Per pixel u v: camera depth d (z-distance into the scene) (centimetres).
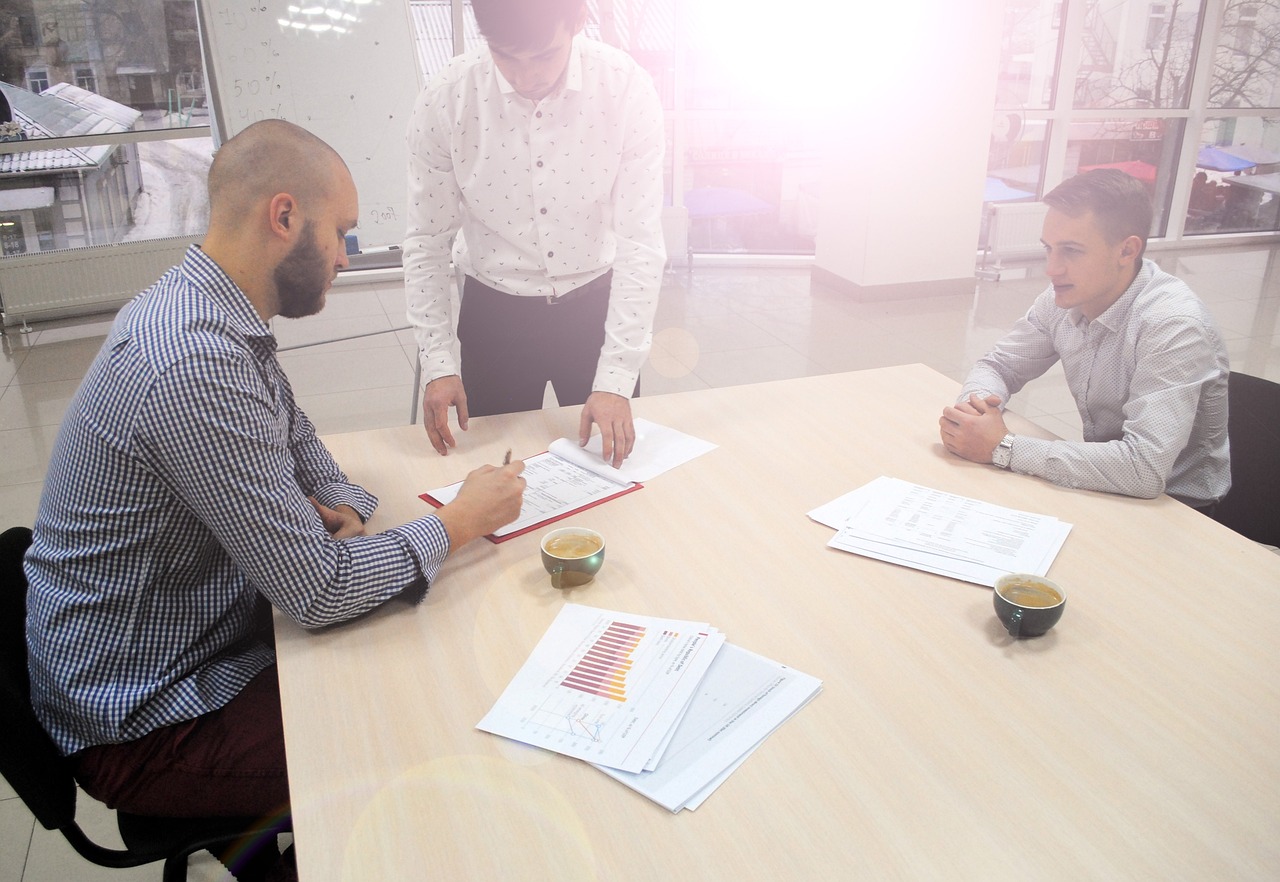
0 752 98
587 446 161
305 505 110
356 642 109
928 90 483
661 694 98
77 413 106
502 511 127
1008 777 87
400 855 79
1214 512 164
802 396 184
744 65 564
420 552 115
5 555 122
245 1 371
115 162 470
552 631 110
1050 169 606
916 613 112
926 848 79
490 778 88
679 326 479
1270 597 115
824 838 80
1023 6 562
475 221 177
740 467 153
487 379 196
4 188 452
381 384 398
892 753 90
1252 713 95
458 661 105
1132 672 101
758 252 623
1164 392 144
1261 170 646
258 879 123
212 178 111
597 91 160
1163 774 87
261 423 105
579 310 186
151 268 486
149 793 111
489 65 156
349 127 393
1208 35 590
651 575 121
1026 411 370
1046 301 178
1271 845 79
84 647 108
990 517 135
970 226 522
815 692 98
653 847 80
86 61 445
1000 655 104
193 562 112
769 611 113
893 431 167
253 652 123
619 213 169
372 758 91
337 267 121
